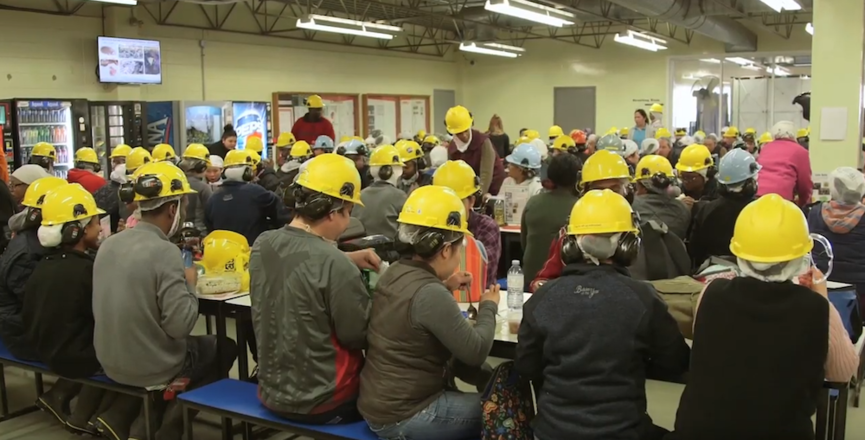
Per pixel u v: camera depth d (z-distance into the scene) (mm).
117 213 5449
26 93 9062
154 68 10320
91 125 9508
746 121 15875
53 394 3521
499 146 10211
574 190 3857
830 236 3662
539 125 17703
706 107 17031
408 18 13445
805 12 14297
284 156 7918
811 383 1856
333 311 2393
